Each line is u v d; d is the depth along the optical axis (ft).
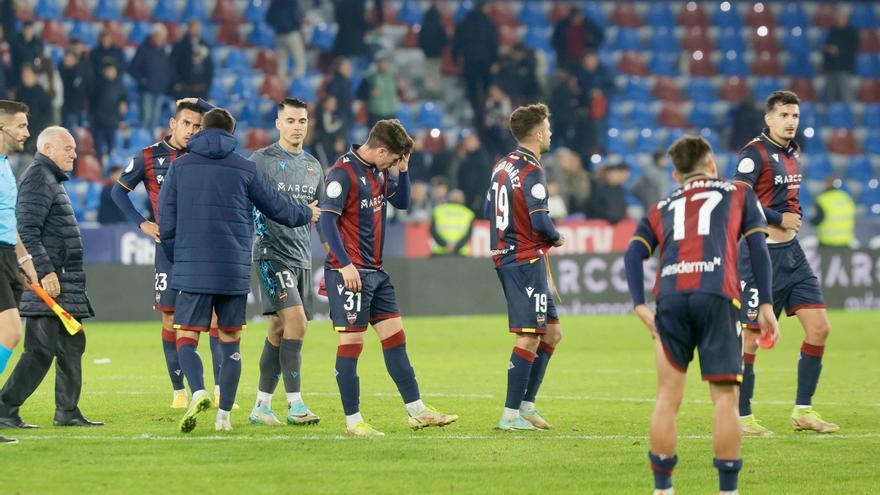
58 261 104.32
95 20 324.19
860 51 393.09
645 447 96.12
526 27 373.20
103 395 130.11
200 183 99.45
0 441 94.38
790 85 382.22
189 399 121.90
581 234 279.49
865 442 101.19
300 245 110.93
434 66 350.43
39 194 102.94
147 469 84.74
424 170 297.74
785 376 160.04
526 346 105.91
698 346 75.31
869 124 374.63
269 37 341.82
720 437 73.36
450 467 86.89
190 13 337.11
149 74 287.69
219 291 99.30
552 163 315.37
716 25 393.50
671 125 366.22
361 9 321.11
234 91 321.93
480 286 269.03
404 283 261.65
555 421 113.29
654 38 383.65
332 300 101.76
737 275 75.72
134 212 121.80
